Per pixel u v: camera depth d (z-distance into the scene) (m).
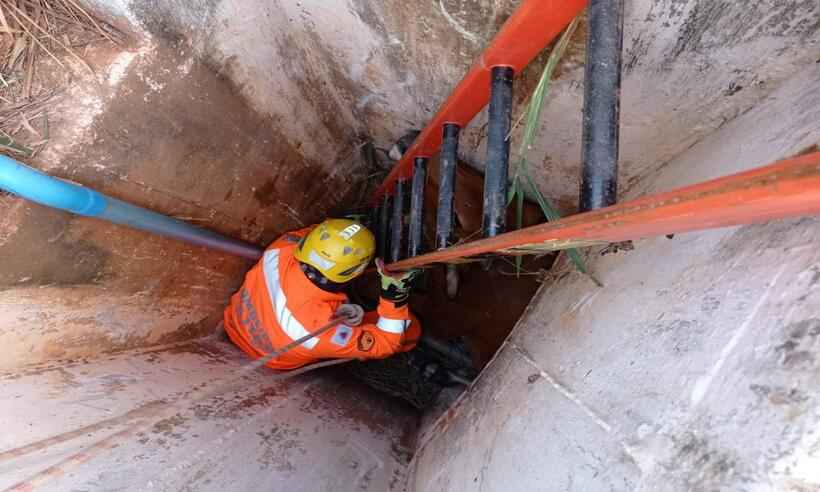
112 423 1.35
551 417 1.28
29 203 1.55
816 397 0.65
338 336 2.44
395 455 2.19
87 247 1.78
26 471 1.16
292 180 2.65
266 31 1.95
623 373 1.11
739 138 1.30
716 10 1.14
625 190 1.89
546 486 1.09
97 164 1.65
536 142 1.91
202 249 2.36
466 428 1.87
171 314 2.36
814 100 1.08
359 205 3.32
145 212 1.84
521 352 1.91
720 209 0.59
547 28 1.22
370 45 1.92
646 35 1.27
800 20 1.07
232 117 2.03
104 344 2.03
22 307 1.68
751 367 0.78
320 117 2.52
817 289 0.75
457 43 1.63
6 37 1.48
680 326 1.03
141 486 1.26
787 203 0.53
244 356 2.64
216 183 2.18
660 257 1.32
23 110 1.49
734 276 0.97
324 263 2.39
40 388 1.57
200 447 1.53
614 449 0.95
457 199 2.48
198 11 1.65
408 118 2.36
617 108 1.05
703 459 0.75
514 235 1.09
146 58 1.61
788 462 0.63
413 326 2.92
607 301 1.46
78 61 1.54
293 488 1.55
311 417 2.13
